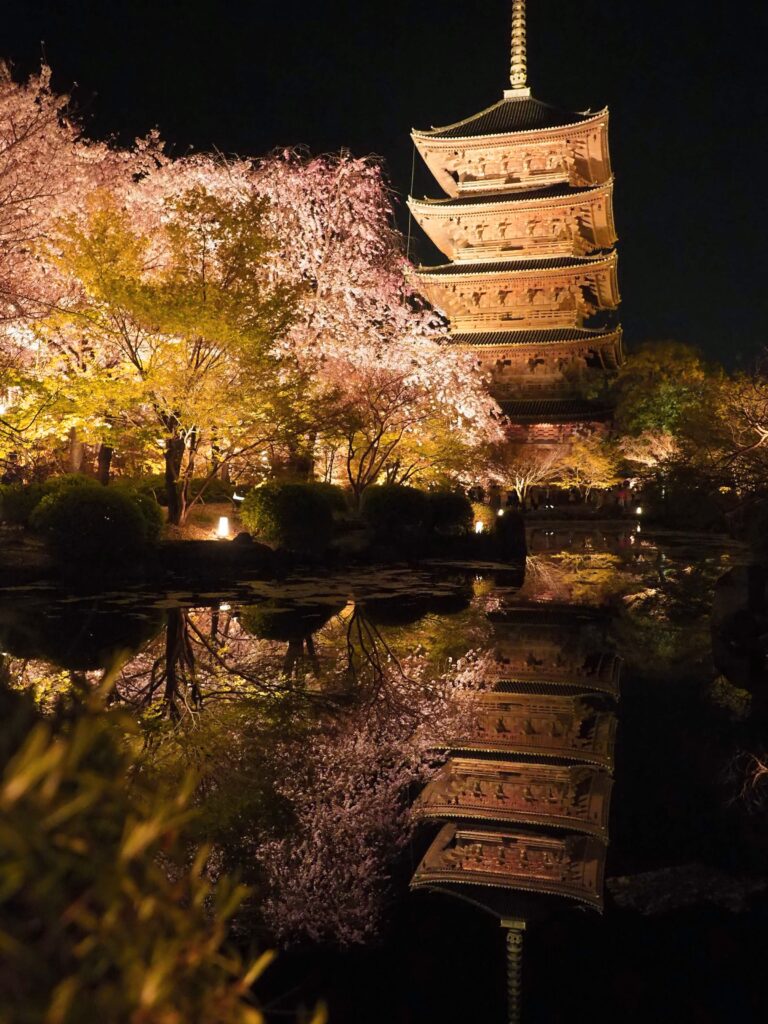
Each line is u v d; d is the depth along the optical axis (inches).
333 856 224.7
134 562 737.6
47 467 1137.4
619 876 224.1
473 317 2215.8
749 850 239.6
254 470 1219.9
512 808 269.7
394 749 318.7
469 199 2172.7
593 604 727.7
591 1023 159.3
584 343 2096.5
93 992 39.3
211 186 1147.9
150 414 938.1
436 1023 157.8
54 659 422.3
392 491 1056.2
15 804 37.3
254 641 502.6
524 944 188.9
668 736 346.9
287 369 895.1
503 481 2009.1
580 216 2151.8
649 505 2005.4
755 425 1052.5
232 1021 43.6
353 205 1320.1
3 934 35.6
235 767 280.2
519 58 2293.3
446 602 712.4
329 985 169.5
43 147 898.7
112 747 61.3
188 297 753.0
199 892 48.0
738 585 546.6
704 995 169.3
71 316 839.1
